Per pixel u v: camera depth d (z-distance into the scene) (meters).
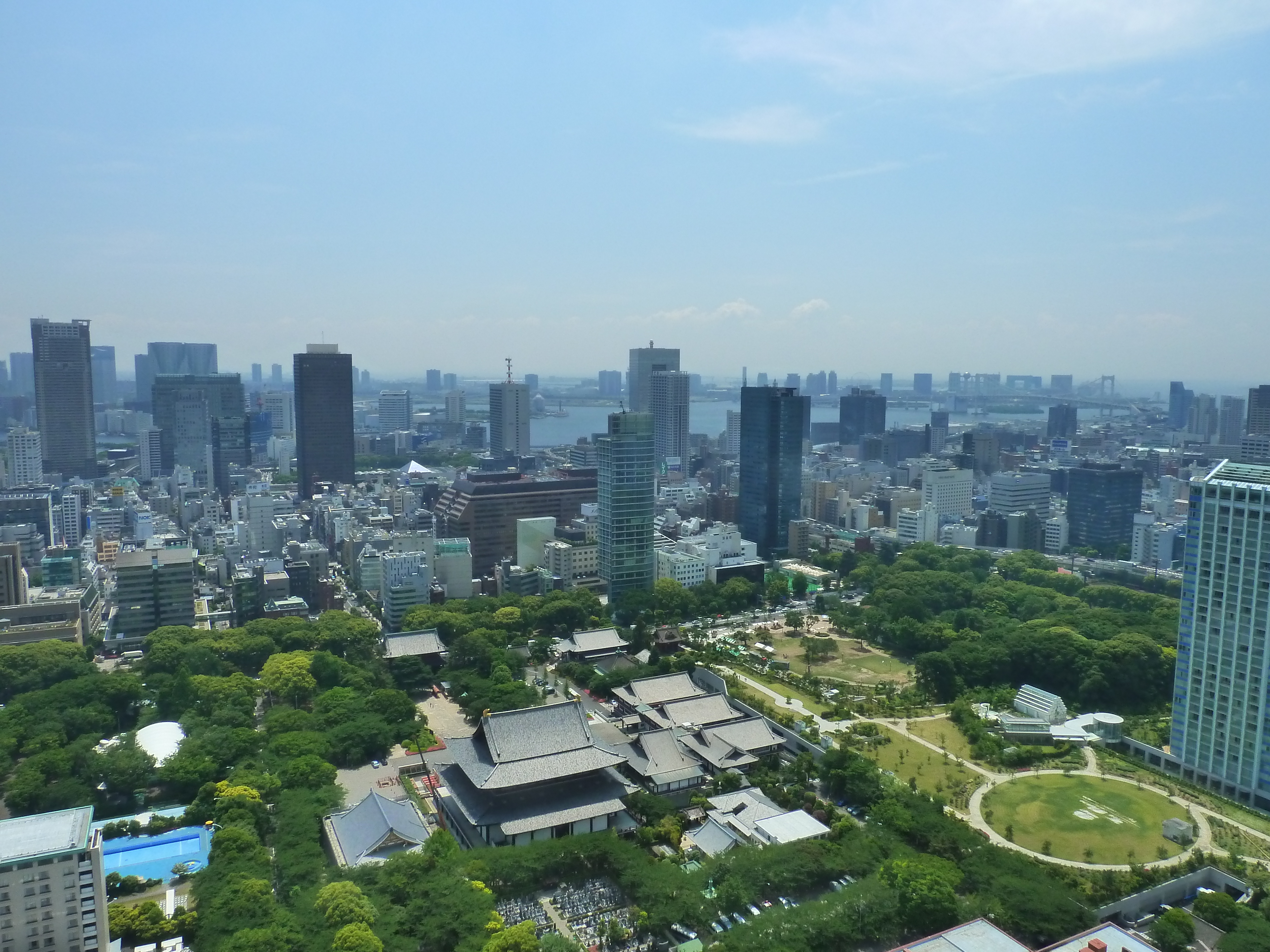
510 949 184.62
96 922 195.00
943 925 197.62
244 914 198.88
